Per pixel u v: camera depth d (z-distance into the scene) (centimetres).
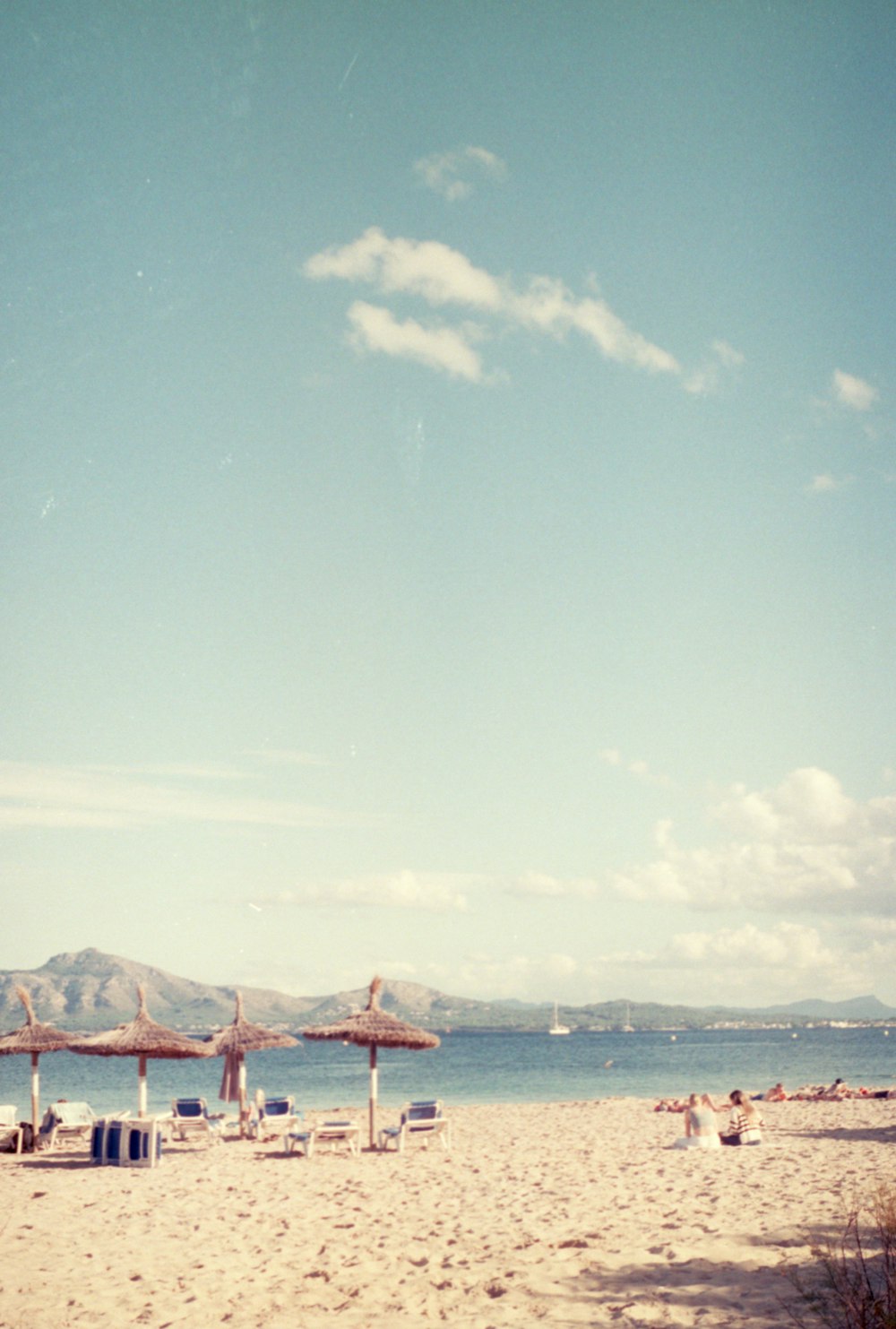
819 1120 1906
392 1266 811
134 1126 1462
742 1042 15450
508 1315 659
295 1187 1244
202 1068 7656
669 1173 1211
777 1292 660
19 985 1859
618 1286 706
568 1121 2128
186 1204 1132
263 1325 668
